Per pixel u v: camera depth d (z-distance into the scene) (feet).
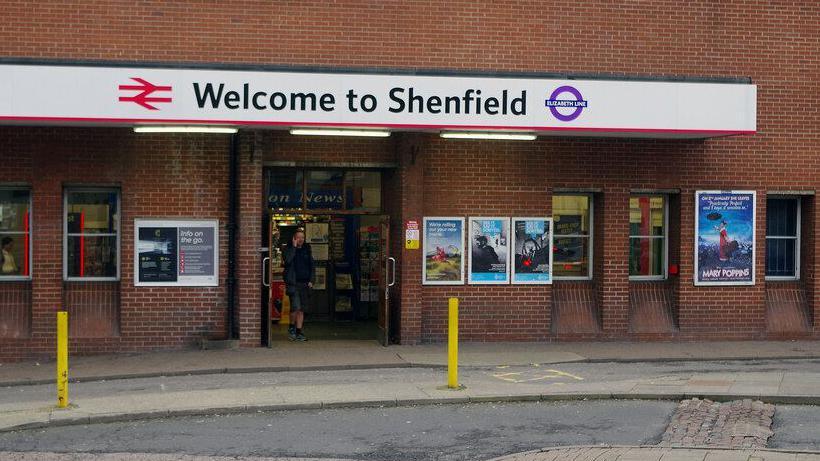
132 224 57.31
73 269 57.98
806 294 64.49
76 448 35.35
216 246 58.18
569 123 54.70
